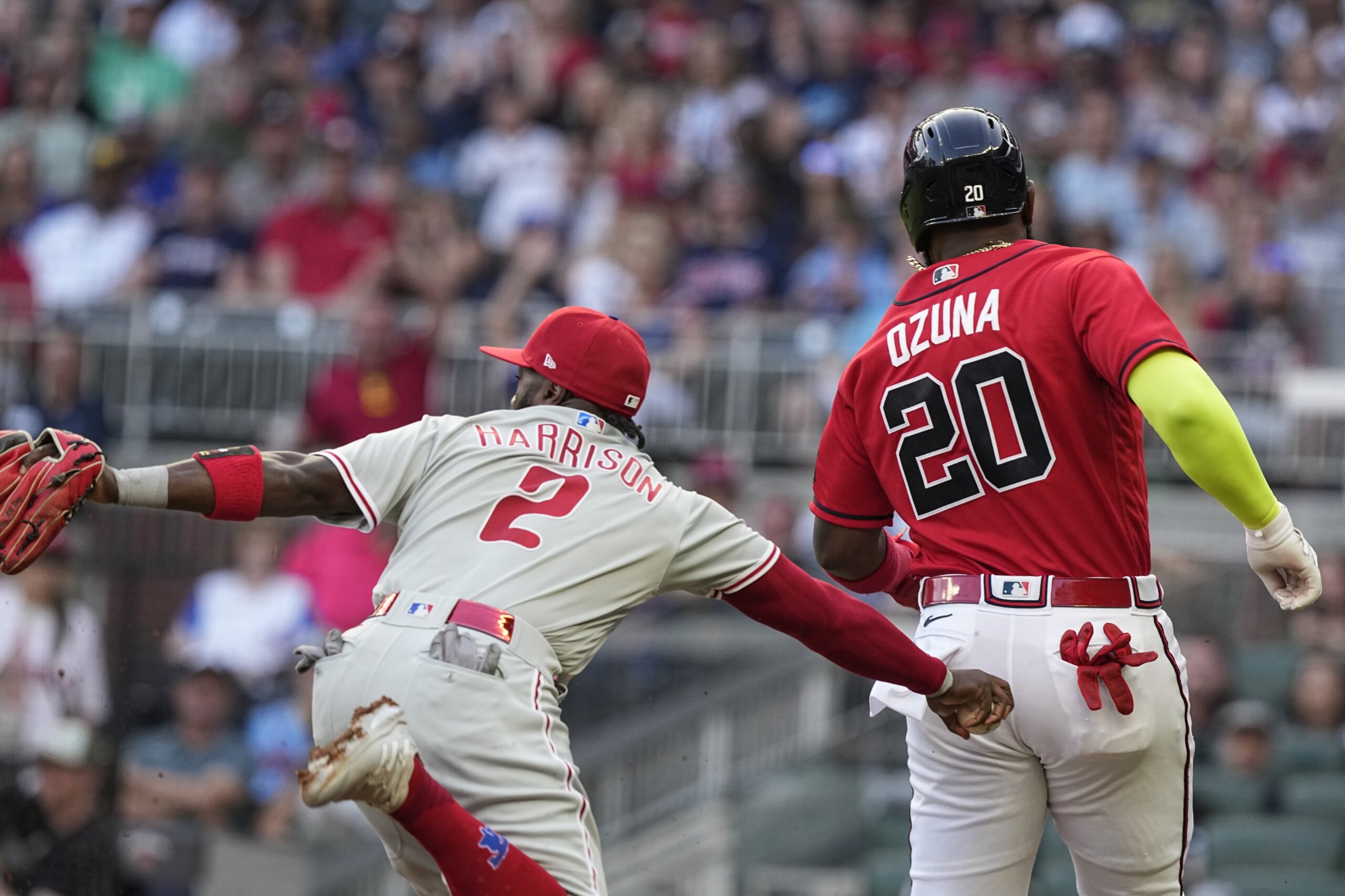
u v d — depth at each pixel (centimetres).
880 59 4069
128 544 2753
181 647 2720
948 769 1127
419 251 3431
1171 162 3706
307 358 3275
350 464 1103
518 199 3681
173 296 3319
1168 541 3052
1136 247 3456
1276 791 2694
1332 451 3117
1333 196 3762
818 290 3341
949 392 1103
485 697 1048
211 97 4166
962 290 1111
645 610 2909
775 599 1118
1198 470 988
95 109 4066
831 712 2838
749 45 4072
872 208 3584
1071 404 1065
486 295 3438
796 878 2777
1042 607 1073
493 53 4097
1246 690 2880
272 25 4350
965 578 1102
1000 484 1091
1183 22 4272
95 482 1030
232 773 2623
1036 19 4188
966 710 1077
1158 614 1094
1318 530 3092
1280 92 4144
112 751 2539
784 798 2808
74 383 3222
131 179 3762
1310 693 2802
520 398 1195
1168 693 1082
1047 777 1112
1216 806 2669
